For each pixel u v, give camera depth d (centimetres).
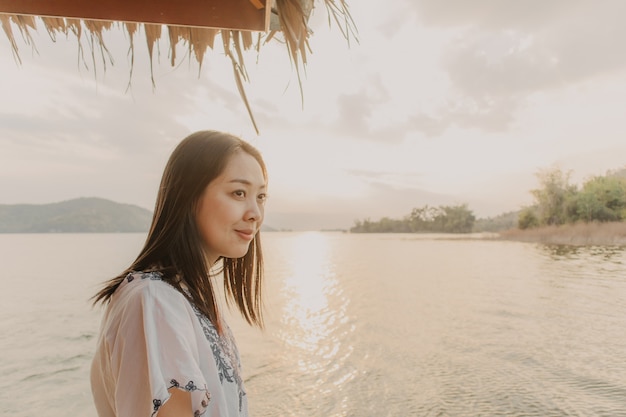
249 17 187
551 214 6050
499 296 1769
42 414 698
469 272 2717
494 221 11862
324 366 870
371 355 945
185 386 69
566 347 973
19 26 228
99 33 225
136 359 74
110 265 3984
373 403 671
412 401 674
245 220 95
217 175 93
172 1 185
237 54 188
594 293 1794
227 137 99
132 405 72
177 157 96
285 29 185
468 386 733
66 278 2852
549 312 1416
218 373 85
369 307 1587
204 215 93
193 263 90
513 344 1011
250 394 719
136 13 185
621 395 675
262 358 930
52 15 182
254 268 130
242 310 128
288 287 2266
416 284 2222
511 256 3841
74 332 1291
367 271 3014
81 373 903
